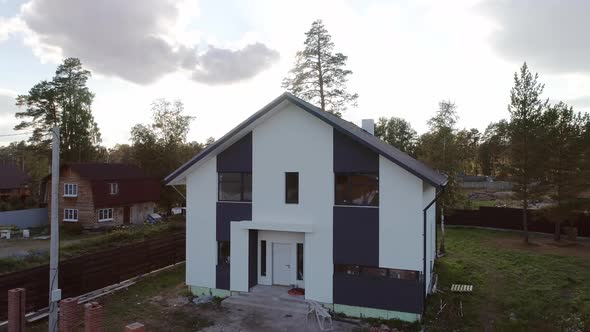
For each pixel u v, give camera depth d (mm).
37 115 47938
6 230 33406
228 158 16891
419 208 13828
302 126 15719
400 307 13914
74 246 26016
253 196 16438
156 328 13492
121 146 72625
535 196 27812
